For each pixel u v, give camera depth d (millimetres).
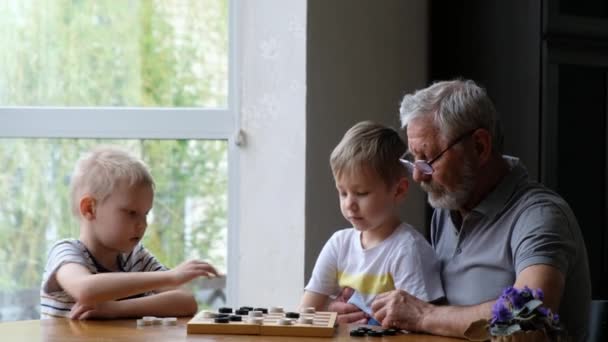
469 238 2514
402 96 3596
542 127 3205
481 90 2508
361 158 2605
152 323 2244
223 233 3471
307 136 3328
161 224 3490
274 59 3361
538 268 2209
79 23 3555
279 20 3355
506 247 2402
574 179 3244
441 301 2516
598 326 2639
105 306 2334
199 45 3502
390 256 2600
